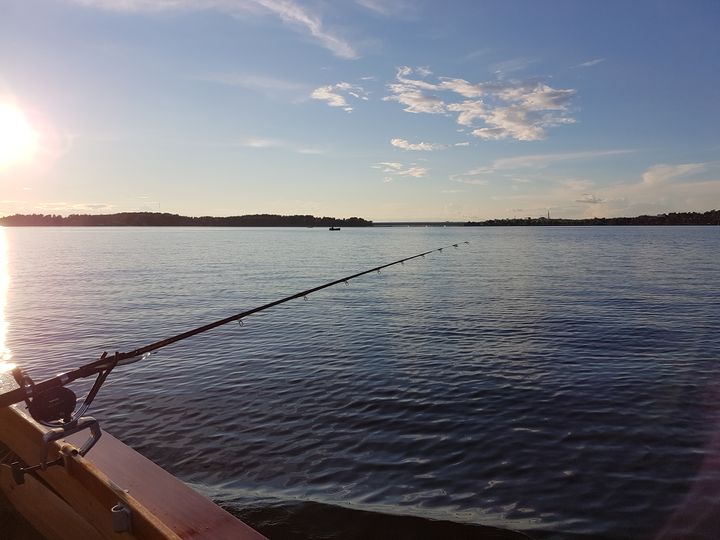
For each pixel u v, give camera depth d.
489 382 10.74
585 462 7.18
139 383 10.91
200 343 14.89
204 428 8.45
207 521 3.63
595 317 18.12
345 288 28.22
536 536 5.56
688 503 6.12
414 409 9.23
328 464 7.22
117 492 3.44
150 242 108.25
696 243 87.12
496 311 19.78
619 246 78.00
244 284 30.91
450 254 61.19
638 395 9.82
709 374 11.14
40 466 4.02
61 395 3.37
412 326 17.08
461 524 5.78
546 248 74.50
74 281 33.53
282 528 5.75
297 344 14.60
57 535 4.02
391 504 6.21
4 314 20.78
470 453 7.50
